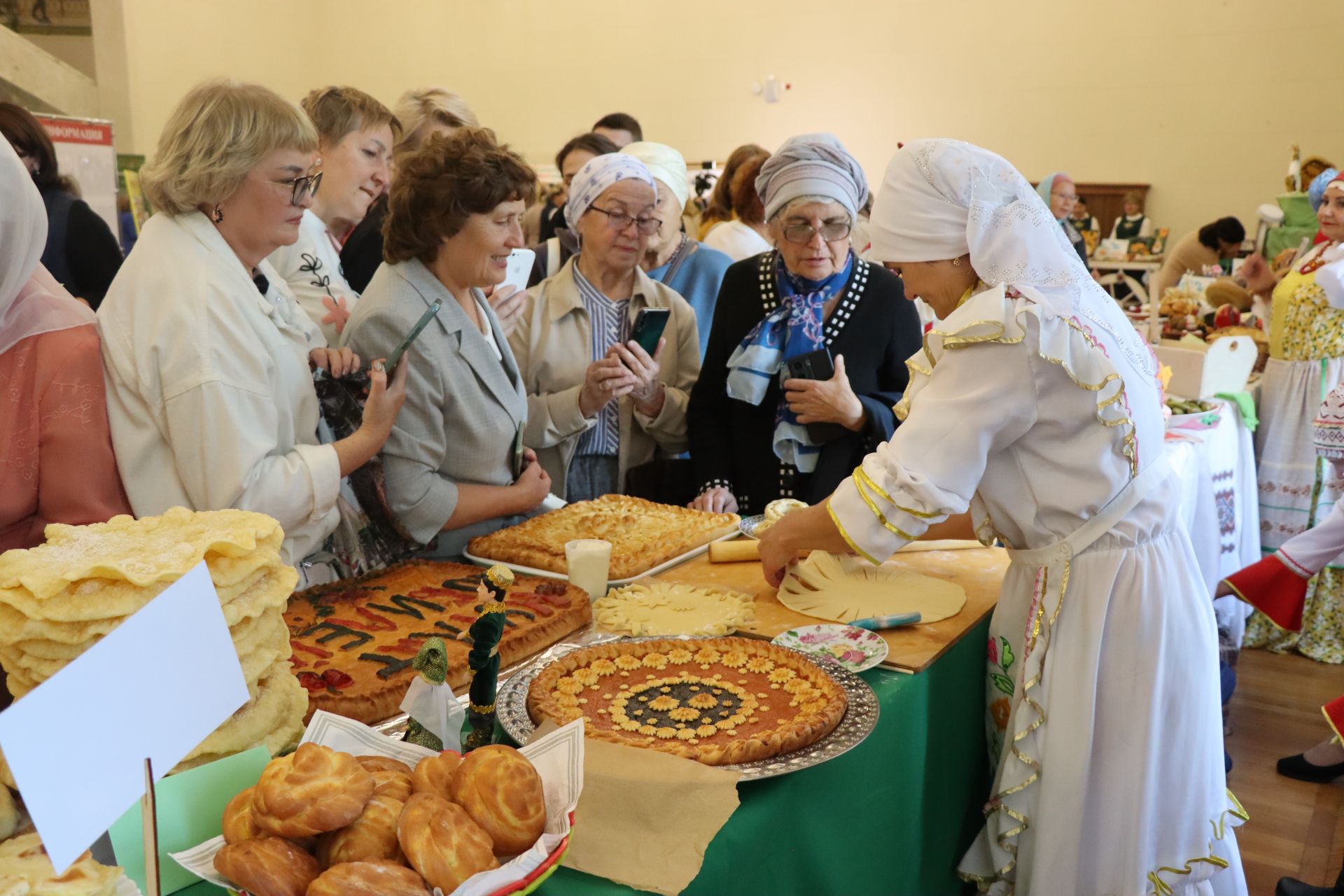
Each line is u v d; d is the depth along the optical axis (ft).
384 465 6.40
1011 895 5.38
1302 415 13.85
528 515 7.60
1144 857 5.08
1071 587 5.09
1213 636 5.27
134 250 5.24
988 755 5.99
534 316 8.65
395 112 10.84
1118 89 26.30
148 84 30.01
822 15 29.32
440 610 5.32
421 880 2.71
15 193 4.50
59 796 2.21
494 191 6.38
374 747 3.51
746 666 4.83
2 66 24.56
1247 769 10.53
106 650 2.35
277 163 5.19
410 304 6.46
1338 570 13.24
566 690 4.50
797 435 8.15
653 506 7.58
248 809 2.95
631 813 3.48
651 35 31.50
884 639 5.31
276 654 3.67
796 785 3.95
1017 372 4.77
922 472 4.83
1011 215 4.94
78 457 4.94
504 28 33.40
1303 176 18.01
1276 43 24.62
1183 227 26.08
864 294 8.44
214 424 4.99
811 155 8.00
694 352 9.29
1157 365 5.52
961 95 28.04
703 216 14.92
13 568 3.27
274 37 34.32
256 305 5.34
